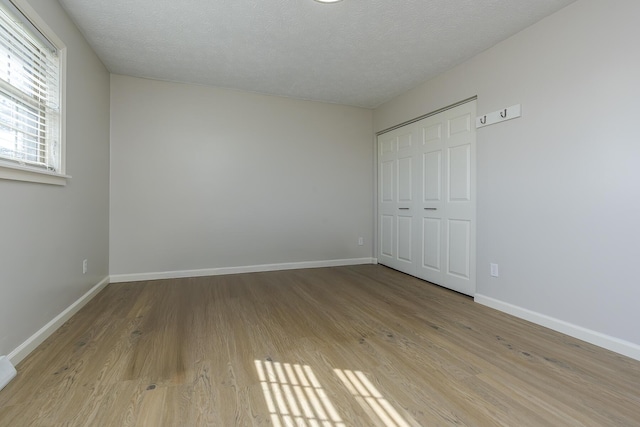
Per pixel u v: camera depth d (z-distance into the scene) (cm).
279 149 420
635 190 186
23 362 174
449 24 245
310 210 439
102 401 141
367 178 473
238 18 239
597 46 202
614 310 195
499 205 271
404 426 128
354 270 426
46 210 206
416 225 386
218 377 162
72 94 244
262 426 127
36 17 188
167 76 352
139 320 240
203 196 385
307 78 355
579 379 162
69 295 243
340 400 145
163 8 227
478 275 293
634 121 186
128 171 354
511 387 155
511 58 260
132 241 357
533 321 241
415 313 262
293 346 199
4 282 164
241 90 396
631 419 132
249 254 409
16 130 180
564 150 221
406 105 396
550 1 214
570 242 218
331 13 232
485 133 284
